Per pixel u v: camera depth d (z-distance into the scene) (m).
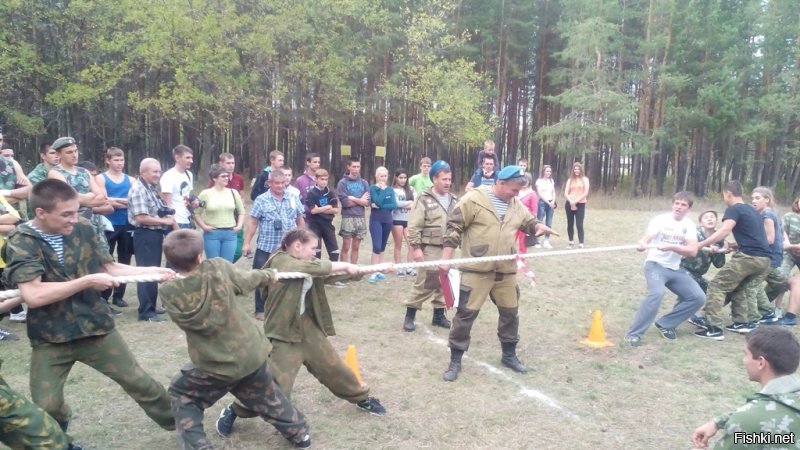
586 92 26.81
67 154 5.91
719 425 2.96
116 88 24.38
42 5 22.16
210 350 3.30
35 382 3.34
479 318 7.18
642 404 4.75
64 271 3.33
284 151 31.89
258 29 21.36
